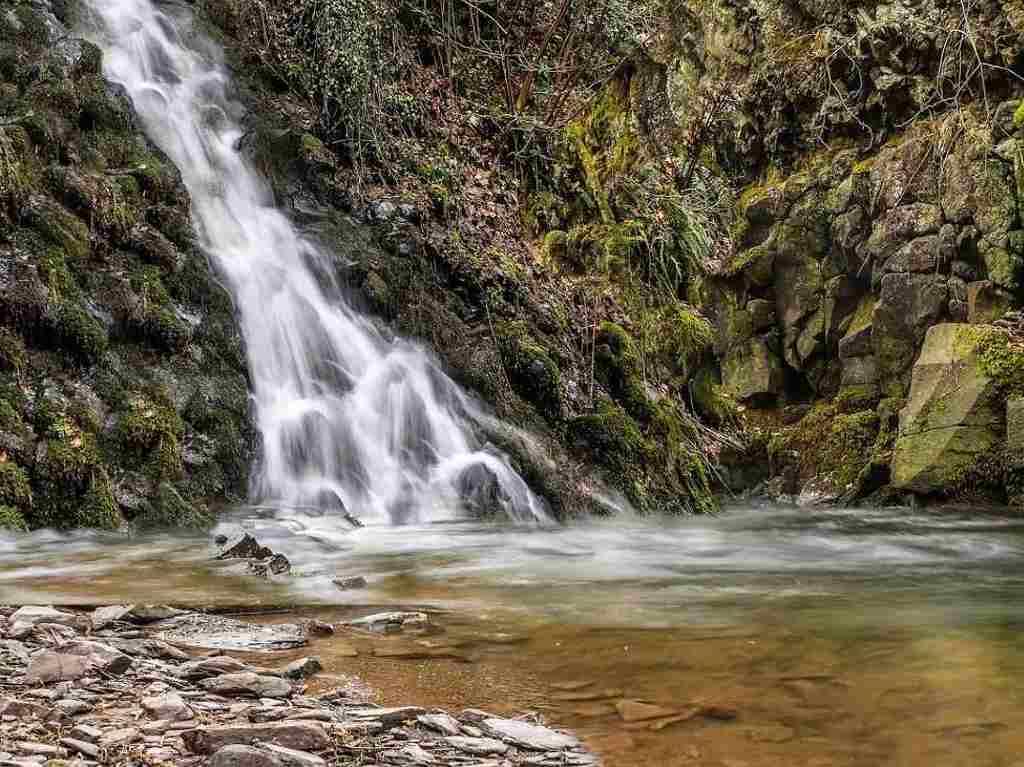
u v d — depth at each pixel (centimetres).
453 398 823
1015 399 902
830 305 1102
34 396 591
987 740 259
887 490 977
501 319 897
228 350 712
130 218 705
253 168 880
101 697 269
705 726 270
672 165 1304
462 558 567
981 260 985
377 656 335
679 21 1345
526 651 345
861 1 1131
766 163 1236
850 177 1093
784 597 458
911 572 549
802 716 278
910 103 1082
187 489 624
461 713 274
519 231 1057
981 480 914
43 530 562
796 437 1077
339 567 523
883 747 255
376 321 838
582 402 898
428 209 943
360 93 941
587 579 506
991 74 1019
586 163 1184
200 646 339
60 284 627
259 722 254
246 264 784
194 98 901
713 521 847
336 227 877
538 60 1183
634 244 1121
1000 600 453
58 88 730
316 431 731
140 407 626
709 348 1166
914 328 1017
